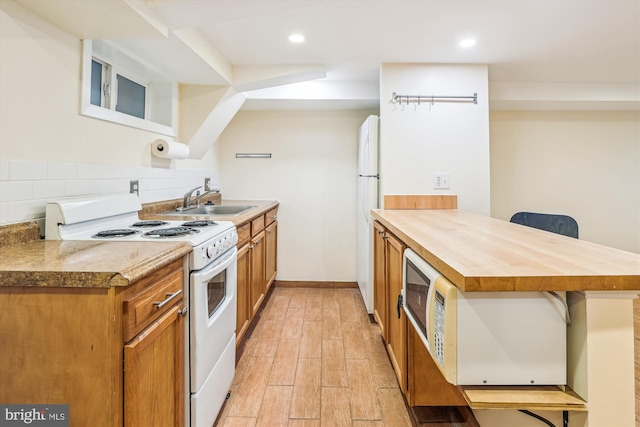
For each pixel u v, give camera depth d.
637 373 1.83
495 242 1.25
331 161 3.58
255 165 3.60
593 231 3.57
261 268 2.77
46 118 1.37
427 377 1.53
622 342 0.84
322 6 1.76
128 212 1.72
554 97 3.07
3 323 0.88
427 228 1.61
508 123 3.52
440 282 0.96
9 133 1.21
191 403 1.27
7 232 1.19
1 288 0.88
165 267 1.12
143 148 2.10
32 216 1.30
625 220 3.56
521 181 3.55
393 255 1.83
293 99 3.11
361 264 3.17
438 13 1.83
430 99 2.61
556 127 3.53
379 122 2.74
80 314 0.87
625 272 0.85
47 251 1.11
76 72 1.52
